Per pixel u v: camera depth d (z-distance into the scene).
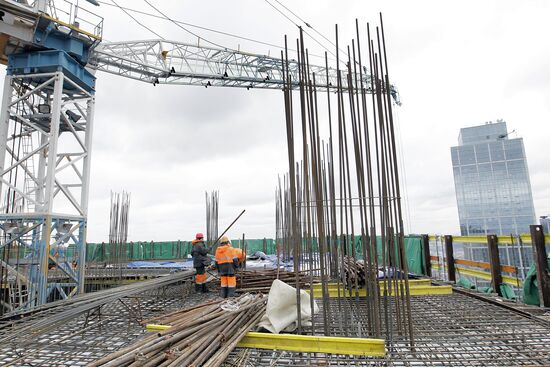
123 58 23.33
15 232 11.22
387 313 5.45
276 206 16.56
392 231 5.06
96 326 6.39
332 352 4.42
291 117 5.18
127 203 15.03
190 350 3.79
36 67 12.85
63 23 12.93
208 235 15.71
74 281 12.99
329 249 7.24
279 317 5.35
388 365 4.22
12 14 12.02
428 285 10.09
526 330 5.52
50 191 11.64
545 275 7.40
